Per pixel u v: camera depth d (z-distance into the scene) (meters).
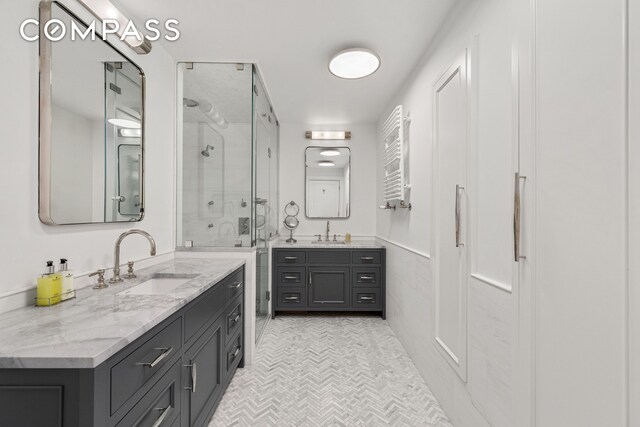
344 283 3.77
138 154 1.99
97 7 1.51
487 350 1.47
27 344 0.88
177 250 2.57
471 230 1.63
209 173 2.63
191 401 1.49
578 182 0.96
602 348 0.87
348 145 4.39
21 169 1.21
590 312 0.91
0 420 0.83
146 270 2.01
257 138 2.79
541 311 1.11
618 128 0.82
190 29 2.12
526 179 1.19
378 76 2.83
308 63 2.61
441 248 2.02
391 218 3.46
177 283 1.91
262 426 1.79
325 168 4.38
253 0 1.82
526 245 1.18
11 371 0.83
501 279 1.38
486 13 1.51
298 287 3.76
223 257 2.59
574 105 0.97
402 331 2.94
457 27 1.82
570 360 0.98
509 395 1.30
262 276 3.19
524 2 1.20
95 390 0.83
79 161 1.48
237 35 2.20
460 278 1.75
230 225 2.62
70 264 1.46
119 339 0.92
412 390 2.18
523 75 1.21
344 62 2.42
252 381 2.28
